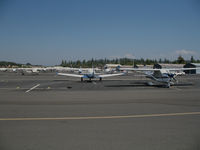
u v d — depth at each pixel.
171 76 22.05
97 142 5.15
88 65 187.38
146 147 4.82
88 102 11.73
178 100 12.38
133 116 8.07
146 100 12.43
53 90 18.91
